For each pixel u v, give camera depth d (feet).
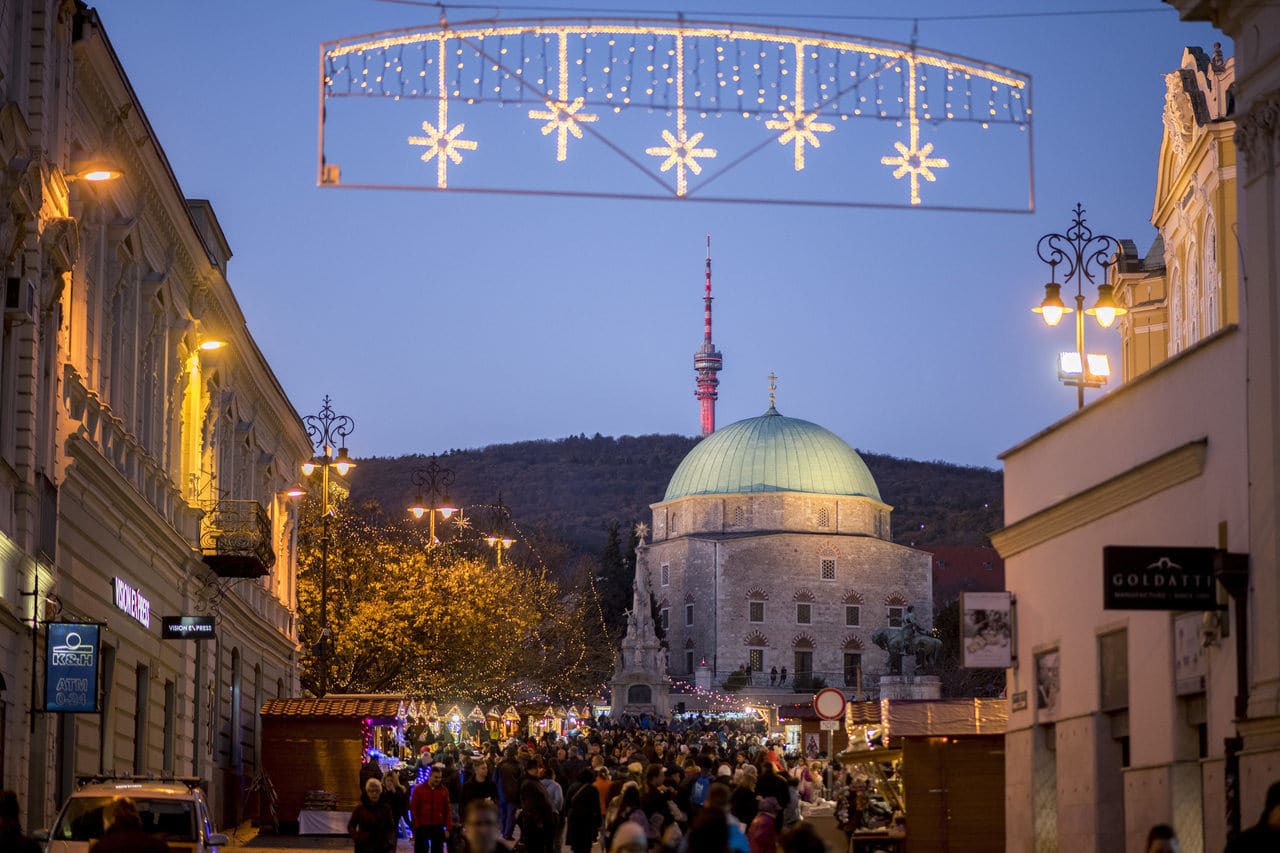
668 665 614.75
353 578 263.70
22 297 93.66
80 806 77.71
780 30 62.39
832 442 637.30
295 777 167.43
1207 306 148.87
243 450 179.83
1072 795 89.86
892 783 128.67
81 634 95.45
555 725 360.89
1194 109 145.79
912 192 63.62
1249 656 71.77
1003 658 96.68
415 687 265.54
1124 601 73.00
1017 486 100.78
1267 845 45.93
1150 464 80.69
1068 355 133.59
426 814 119.34
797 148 62.64
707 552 606.96
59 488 102.22
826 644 603.67
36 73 97.40
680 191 61.87
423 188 61.26
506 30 61.62
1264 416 71.97
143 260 128.26
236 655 174.50
